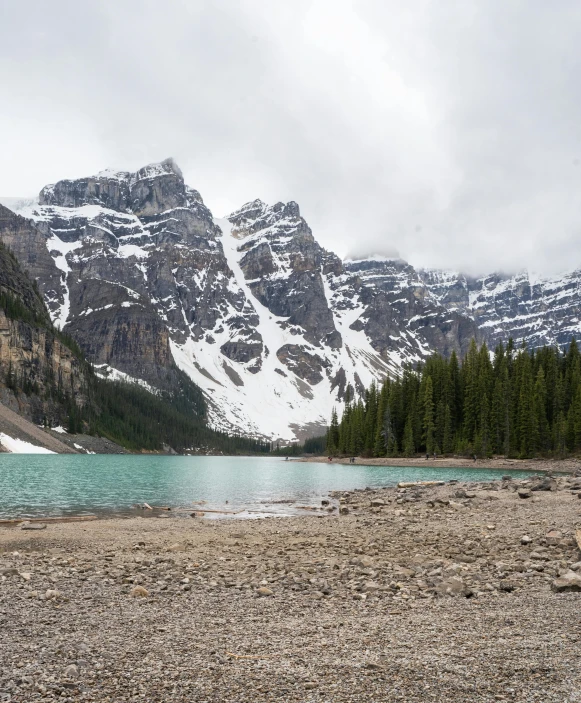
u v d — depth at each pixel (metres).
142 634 11.59
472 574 17.39
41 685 8.66
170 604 14.37
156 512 39.97
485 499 39.62
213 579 17.72
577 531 22.62
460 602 14.06
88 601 14.66
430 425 129.38
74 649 10.51
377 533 27.52
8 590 15.66
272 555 22.08
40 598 14.82
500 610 13.09
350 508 40.50
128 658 10.03
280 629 11.90
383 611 13.36
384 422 143.75
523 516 30.86
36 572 18.50
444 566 19.11
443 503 38.59
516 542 23.33
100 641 11.11
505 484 48.34
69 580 17.30
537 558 19.84
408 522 31.11
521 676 8.82
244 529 30.20
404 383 151.62
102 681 8.95
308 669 9.38
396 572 18.03
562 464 100.12
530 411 111.50
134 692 8.50
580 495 37.97
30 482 64.19
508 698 8.04
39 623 12.43
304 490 62.50
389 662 9.60
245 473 101.81
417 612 13.14
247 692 8.47
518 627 11.55
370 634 11.34
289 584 16.78
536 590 15.26
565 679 8.66
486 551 21.73
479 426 124.25
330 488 65.81
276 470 114.69
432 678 8.84
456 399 138.12
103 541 26.12
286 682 8.84
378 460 137.25
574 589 15.00
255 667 9.51
